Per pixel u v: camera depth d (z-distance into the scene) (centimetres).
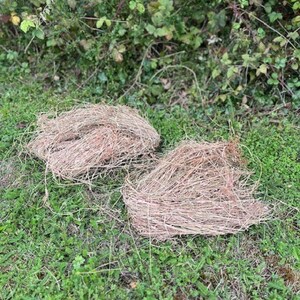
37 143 324
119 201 296
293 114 364
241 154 323
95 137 313
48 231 277
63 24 373
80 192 300
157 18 365
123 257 264
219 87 374
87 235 276
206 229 269
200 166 296
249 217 276
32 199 296
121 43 381
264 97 370
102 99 382
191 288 250
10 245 268
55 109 368
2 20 398
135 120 335
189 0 375
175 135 350
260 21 358
